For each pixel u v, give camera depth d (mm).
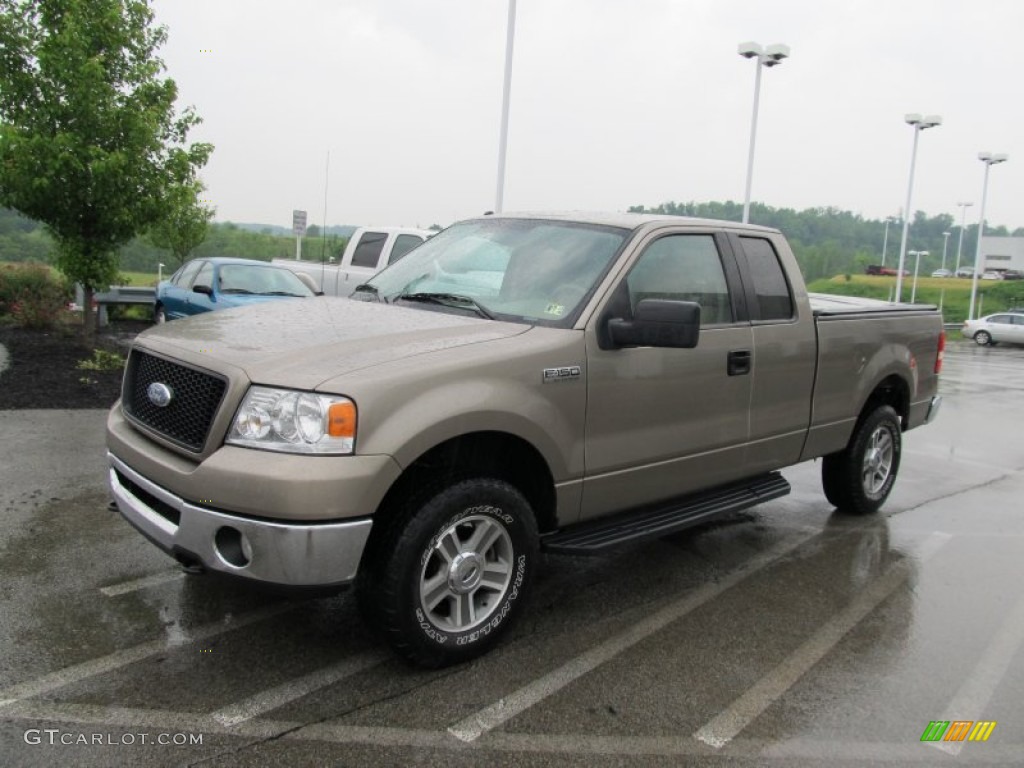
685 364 4371
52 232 11227
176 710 3221
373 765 2939
